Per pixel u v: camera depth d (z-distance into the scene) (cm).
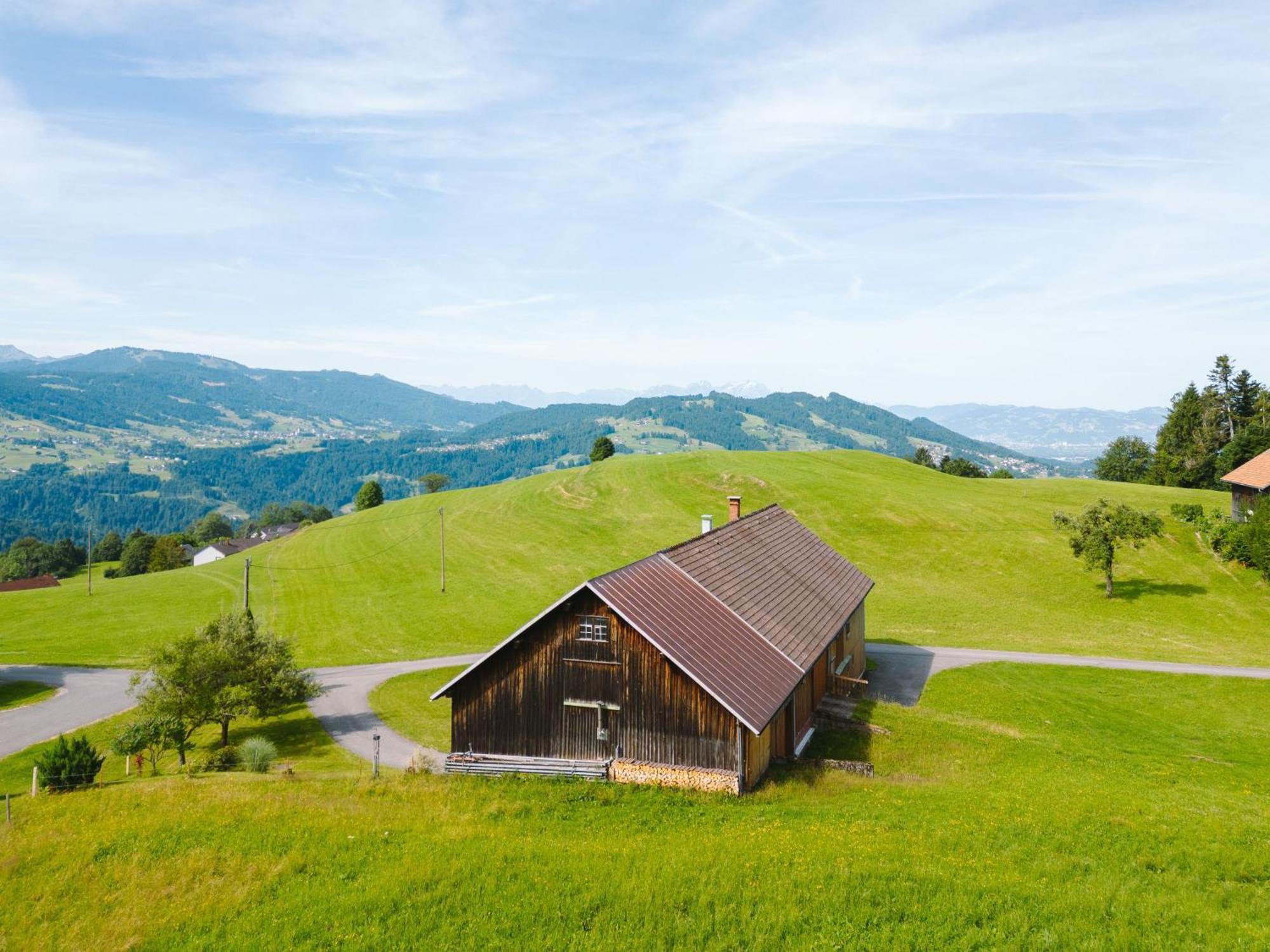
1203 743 3478
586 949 1468
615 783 2642
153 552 16438
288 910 1662
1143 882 1717
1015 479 12044
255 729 4219
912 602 6794
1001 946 1440
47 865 1941
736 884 1695
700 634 2808
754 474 11462
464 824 2188
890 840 1995
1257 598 6456
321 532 11900
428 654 5881
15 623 7612
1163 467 13262
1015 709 3906
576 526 10144
